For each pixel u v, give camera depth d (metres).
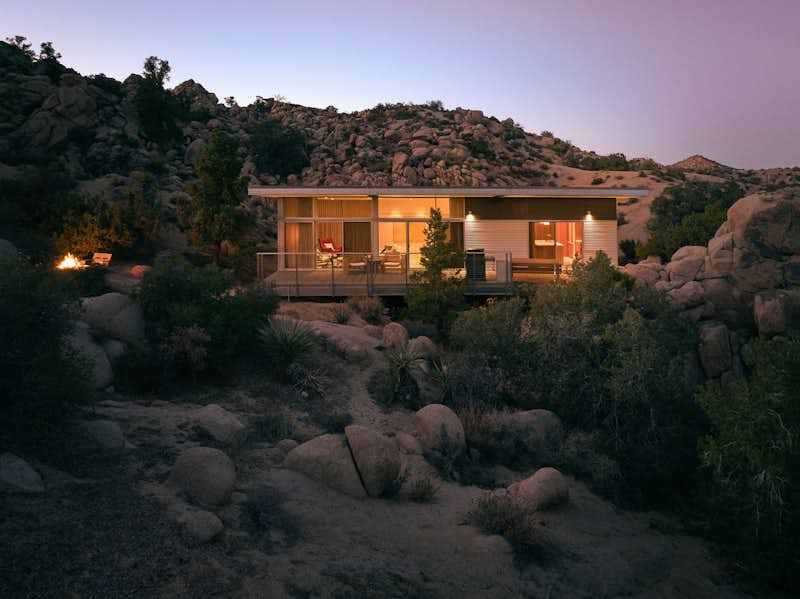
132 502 7.37
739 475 11.09
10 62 51.34
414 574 7.61
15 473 6.93
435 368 16.67
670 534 11.51
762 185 72.62
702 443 11.35
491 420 13.74
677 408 14.09
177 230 34.53
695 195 38.97
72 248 27.45
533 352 15.94
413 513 9.46
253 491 8.72
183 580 6.23
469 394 14.84
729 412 11.12
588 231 26.77
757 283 18.59
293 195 24.84
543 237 28.17
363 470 9.66
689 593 9.33
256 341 14.72
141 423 9.98
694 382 17.14
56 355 8.18
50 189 32.69
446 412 12.81
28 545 5.97
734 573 10.37
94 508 7.00
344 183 56.03
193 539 6.96
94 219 28.41
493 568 8.21
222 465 8.30
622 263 35.84
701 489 11.95
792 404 10.41
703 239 29.00
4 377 7.82
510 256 22.42
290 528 8.00
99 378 11.12
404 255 23.95
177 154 53.00
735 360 17.64
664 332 16.34
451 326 19.17
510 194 25.41
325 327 17.84
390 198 26.36
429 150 64.44
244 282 27.44
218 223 28.89
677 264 19.92
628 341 14.34
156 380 11.94
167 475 8.34
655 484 13.21
